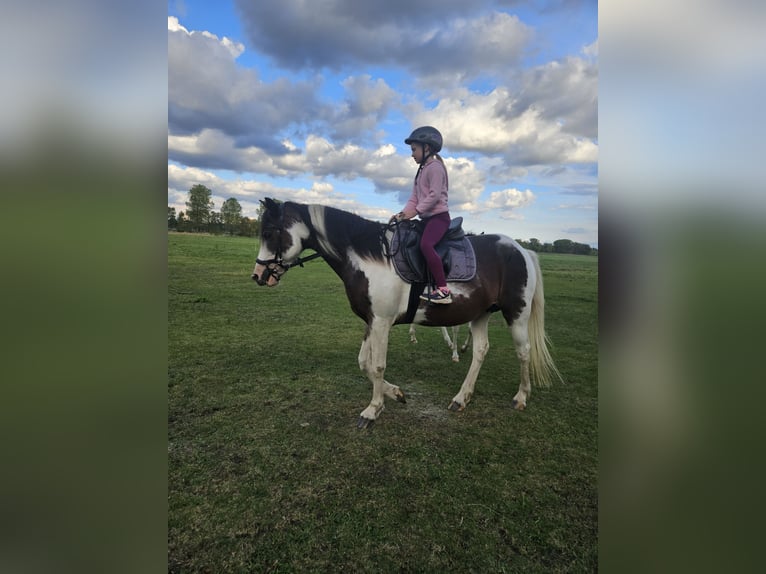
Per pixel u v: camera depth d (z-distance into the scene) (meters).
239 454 1.97
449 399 2.76
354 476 1.81
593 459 2.01
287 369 3.21
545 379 3.08
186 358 3.42
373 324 2.29
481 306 2.44
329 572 1.30
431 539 1.45
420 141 2.31
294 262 2.40
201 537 1.43
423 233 2.27
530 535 1.48
